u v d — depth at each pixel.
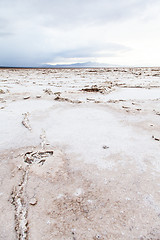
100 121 7.93
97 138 6.02
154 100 12.08
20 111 9.59
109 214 2.87
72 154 4.94
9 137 6.16
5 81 22.84
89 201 3.16
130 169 4.10
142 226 2.63
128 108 9.95
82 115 8.95
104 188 3.49
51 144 5.61
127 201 3.13
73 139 5.97
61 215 2.88
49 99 12.80
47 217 2.85
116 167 4.21
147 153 4.86
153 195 3.26
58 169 4.17
